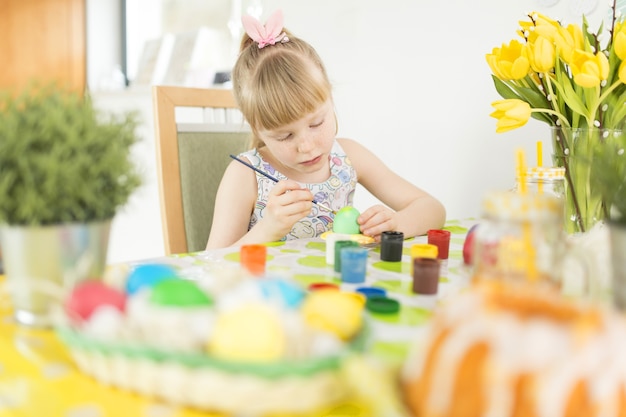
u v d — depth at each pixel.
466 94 1.70
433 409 0.36
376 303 0.63
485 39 1.63
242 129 1.46
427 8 1.78
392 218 1.05
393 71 1.92
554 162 1.01
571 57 0.91
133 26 3.25
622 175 0.56
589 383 0.34
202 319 0.43
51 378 0.46
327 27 2.12
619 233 0.54
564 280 0.66
